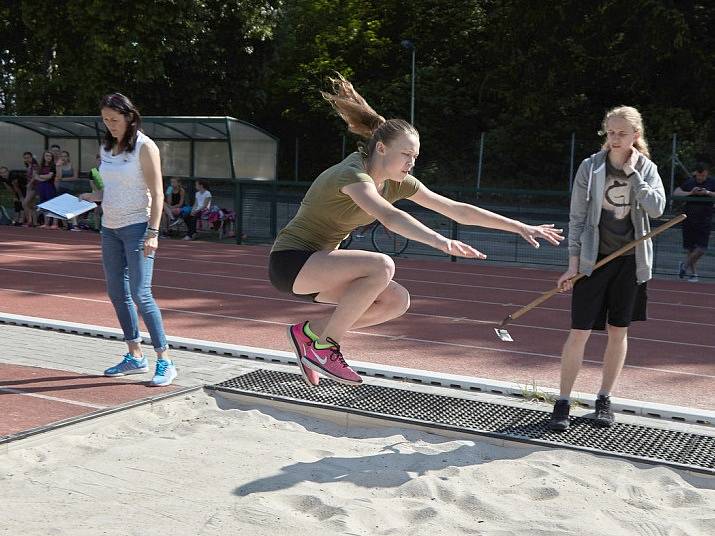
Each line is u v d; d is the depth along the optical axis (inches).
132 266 225.5
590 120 1251.8
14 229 698.2
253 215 647.8
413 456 175.0
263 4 1115.3
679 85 1157.7
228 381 226.1
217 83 1156.5
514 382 242.5
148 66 1031.0
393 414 201.0
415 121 1352.1
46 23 1044.5
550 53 1187.3
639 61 1119.0
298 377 232.5
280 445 180.1
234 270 492.4
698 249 497.7
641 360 278.2
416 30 1427.2
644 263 191.8
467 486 157.8
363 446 182.5
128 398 213.6
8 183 757.9
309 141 1386.6
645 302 199.6
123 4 1005.2
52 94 1128.2
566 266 543.2
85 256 534.9
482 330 324.8
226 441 181.9
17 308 349.4
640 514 146.6
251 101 1199.6
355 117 155.3
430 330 322.3
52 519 140.6
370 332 315.9
